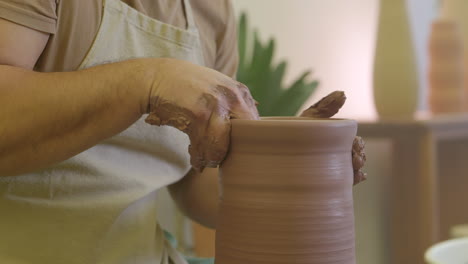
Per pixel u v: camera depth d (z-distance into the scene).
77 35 0.86
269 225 0.72
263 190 0.73
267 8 2.98
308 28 3.17
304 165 0.72
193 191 1.16
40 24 0.80
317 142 0.72
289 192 0.72
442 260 1.24
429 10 3.75
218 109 0.73
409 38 2.77
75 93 0.75
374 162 3.34
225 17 1.12
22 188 0.89
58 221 0.93
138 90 0.74
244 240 0.74
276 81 2.37
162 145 0.99
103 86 0.75
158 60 0.77
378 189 3.37
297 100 2.35
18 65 0.79
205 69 0.76
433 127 2.73
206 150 0.74
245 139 0.73
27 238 0.92
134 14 0.91
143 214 1.01
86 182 0.92
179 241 2.55
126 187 0.95
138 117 0.77
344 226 0.75
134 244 0.99
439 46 2.95
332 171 0.74
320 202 0.73
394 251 3.00
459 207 3.25
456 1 3.24
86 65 0.87
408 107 2.79
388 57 2.76
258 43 2.39
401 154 2.90
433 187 2.78
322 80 3.24
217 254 0.78
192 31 1.01
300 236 0.72
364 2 3.44
